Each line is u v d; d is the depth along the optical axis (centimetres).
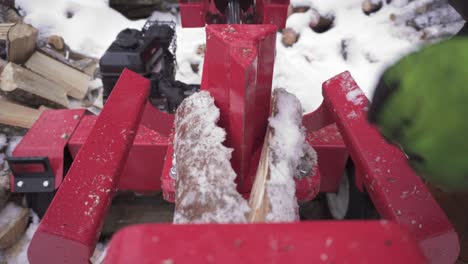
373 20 336
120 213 223
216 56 121
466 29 92
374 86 84
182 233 61
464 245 173
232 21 176
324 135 196
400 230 62
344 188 208
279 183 112
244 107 118
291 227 62
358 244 60
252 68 111
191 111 132
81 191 137
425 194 135
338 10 341
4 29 283
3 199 210
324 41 329
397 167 144
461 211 183
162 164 201
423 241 126
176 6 360
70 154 193
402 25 331
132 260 59
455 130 67
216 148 117
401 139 77
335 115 176
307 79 307
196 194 105
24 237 207
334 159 194
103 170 145
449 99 68
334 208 220
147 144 193
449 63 70
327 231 62
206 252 59
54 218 129
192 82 306
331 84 186
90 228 129
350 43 326
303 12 342
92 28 333
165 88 246
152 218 221
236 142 130
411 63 76
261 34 119
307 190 150
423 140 71
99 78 303
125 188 215
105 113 166
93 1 344
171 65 269
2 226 199
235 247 60
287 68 314
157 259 59
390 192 137
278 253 60
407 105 73
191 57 320
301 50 326
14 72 256
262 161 123
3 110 252
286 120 133
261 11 194
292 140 127
